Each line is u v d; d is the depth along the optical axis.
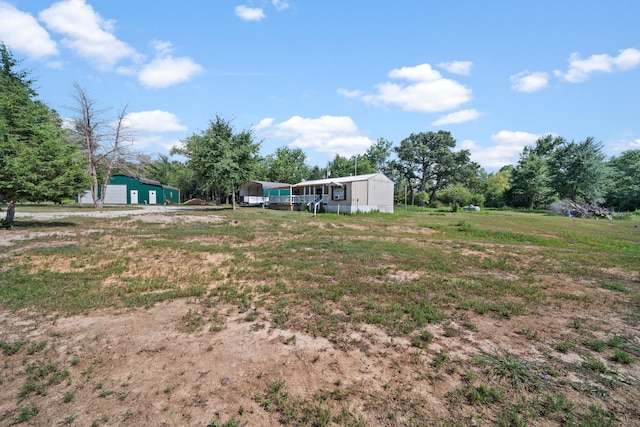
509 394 2.63
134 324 3.87
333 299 4.80
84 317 4.07
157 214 18.47
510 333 3.81
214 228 12.77
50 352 3.19
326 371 2.92
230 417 2.32
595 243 12.35
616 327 4.05
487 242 11.30
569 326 4.06
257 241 10.12
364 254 8.20
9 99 11.30
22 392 2.57
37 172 10.84
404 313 4.34
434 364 3.06
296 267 6.72
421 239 11.39
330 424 2.25
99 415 2.32
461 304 4.62
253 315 4.17
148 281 5.62
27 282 5.36
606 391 2.70
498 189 56.78
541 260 8.21
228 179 24.22
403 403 2.49
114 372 2.85
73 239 9.16
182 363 3.01
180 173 53.59
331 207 27.25
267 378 2.79
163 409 2.39
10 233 9.95
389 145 65.94
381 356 3.20
